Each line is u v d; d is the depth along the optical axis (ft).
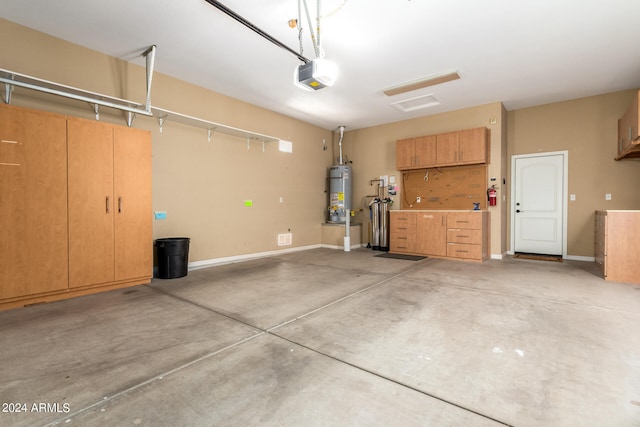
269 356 6.63
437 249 19.19
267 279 13.55
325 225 24.22
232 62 13.70
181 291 11.68
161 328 8.16
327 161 25.27
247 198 18.83
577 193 18.21
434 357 6.56
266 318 8.86
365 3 9.68
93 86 12.66
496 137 18.76
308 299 10.64
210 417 4.69
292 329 8.07
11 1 9.59
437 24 10.82
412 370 6.05
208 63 13.79
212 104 16.88
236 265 16.80
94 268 11.33
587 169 17.89
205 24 10.89
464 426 4.49
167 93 14.97
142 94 14.11
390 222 21.36
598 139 17.57
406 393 5.29
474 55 13.03
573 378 5.74
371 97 17.89
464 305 9.91
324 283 12.81
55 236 10.45
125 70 13.58
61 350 6.92
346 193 24.06
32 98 11.23
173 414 4.77
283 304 10.11
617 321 8.50
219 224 17.30
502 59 13.38
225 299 10.67
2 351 6.87
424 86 16.26
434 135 20.10
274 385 5.54
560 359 6.45
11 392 5.36
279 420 4.61
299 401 5.07
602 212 14.85
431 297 10.79
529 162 19.70
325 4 9.75
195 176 16.15
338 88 16.56
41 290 10.18
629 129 14.03
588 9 9.95
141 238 12.61
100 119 12.89
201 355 6.68
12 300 9.67
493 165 18.93
